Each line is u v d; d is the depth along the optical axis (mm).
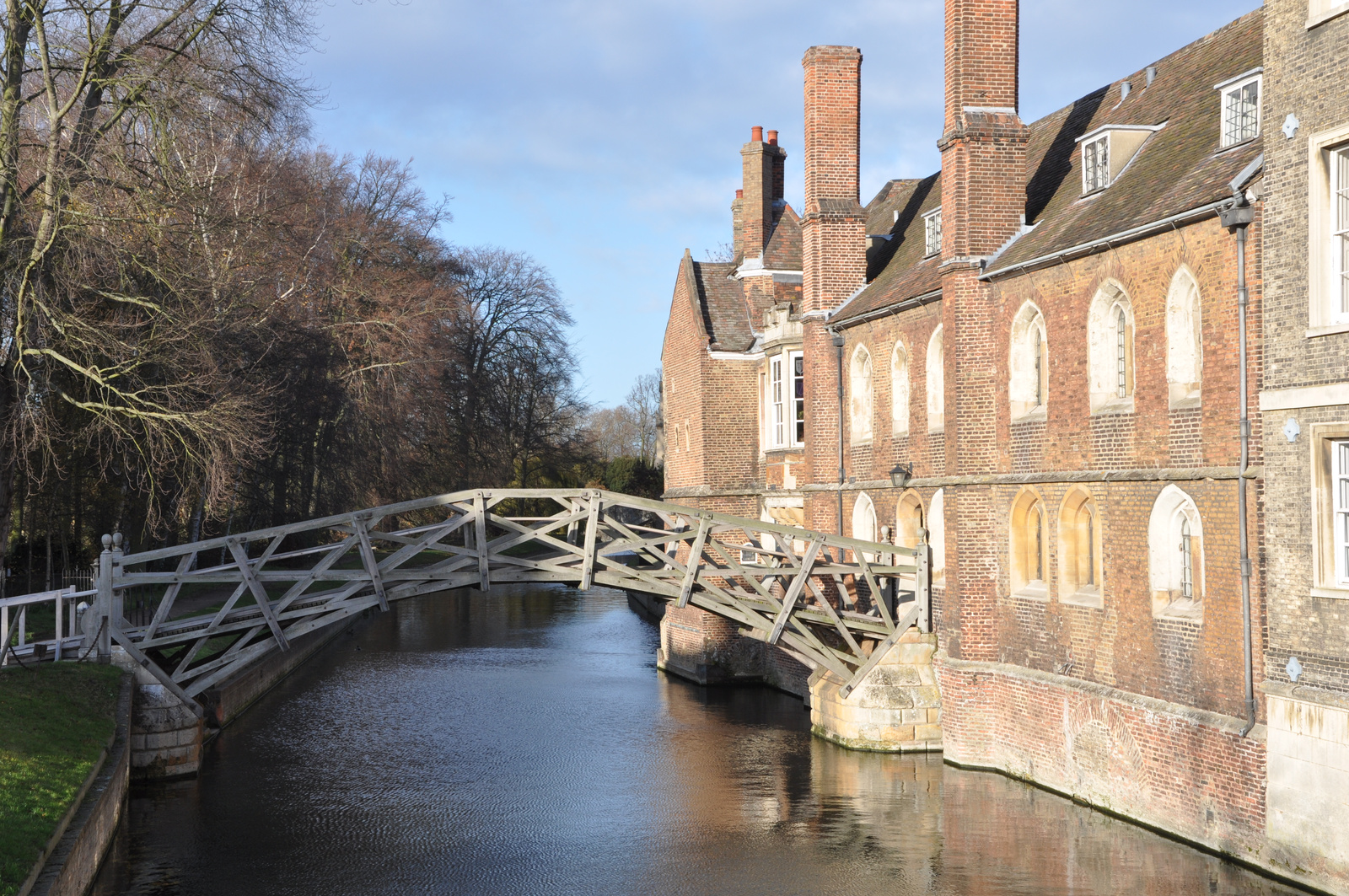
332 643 45438
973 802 19875
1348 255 14594
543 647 43750
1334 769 14312
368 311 49875
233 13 25391
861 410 29000
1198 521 17547
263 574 22422
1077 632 19844
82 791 15805
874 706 23953
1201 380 17031
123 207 25000
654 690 32969
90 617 21891
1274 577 15336
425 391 52938
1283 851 15125
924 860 17016
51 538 33875
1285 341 15211
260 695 32031
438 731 27203
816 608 25766
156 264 25281
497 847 18203
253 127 26656
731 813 19875
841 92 30188
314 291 45969
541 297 69938
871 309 27125
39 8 23203
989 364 22484
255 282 31594
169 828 19156
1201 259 17016
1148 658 18031
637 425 136000
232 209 29266
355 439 44375
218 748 25406
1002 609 22094
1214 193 16656
